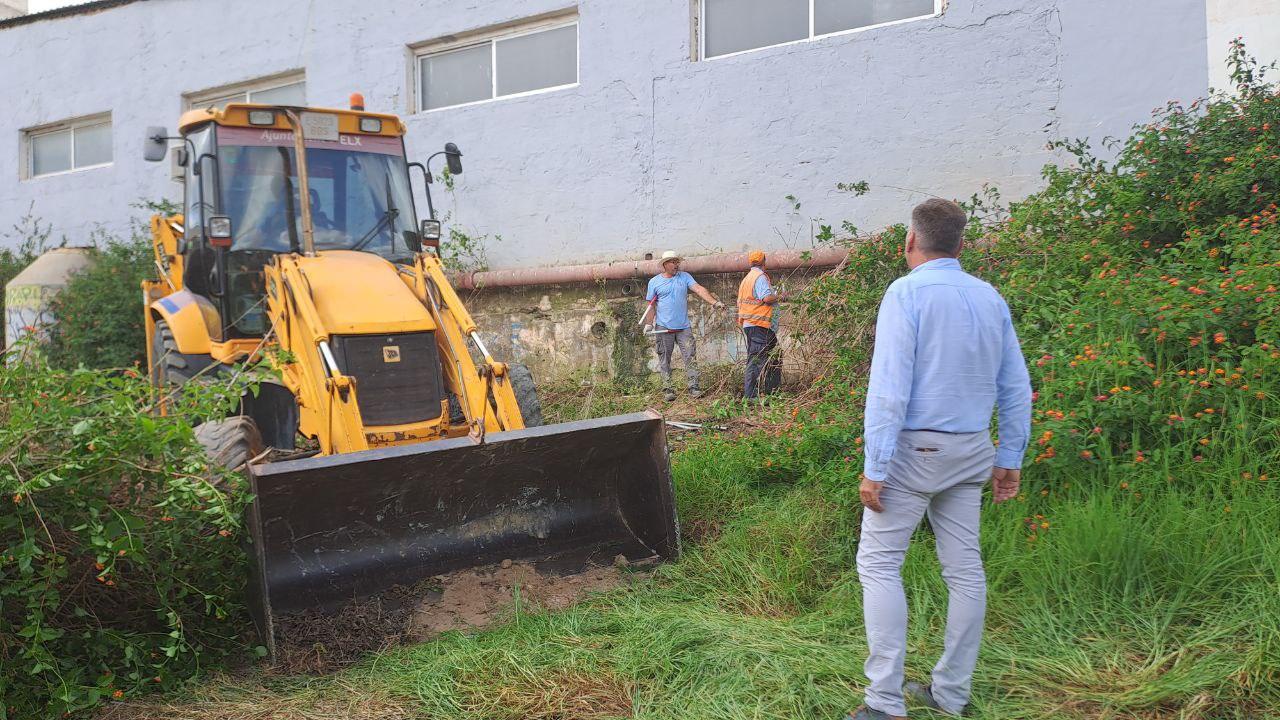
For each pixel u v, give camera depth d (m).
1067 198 6.69
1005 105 7.68
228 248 5.36
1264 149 5.77
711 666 3.32
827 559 4.27
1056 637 3.35
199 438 4.46
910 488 2.79
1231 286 4.55
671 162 9.13
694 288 8.54
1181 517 3.74
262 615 3.43
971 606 2.82
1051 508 4.04
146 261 10.49
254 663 3.52
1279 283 4.48
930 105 7.96
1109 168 7.35
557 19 9.79
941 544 2.89
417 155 10.48
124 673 3.34
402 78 10.48
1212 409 4.21
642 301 9.21
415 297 5.02
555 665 3.38
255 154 5.50
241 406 5.29
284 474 3.49
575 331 9.55
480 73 10.30
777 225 8.66
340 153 5.70
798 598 4.01
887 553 2.84
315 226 5.54
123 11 12.12
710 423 6.84
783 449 5.39
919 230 2.90
